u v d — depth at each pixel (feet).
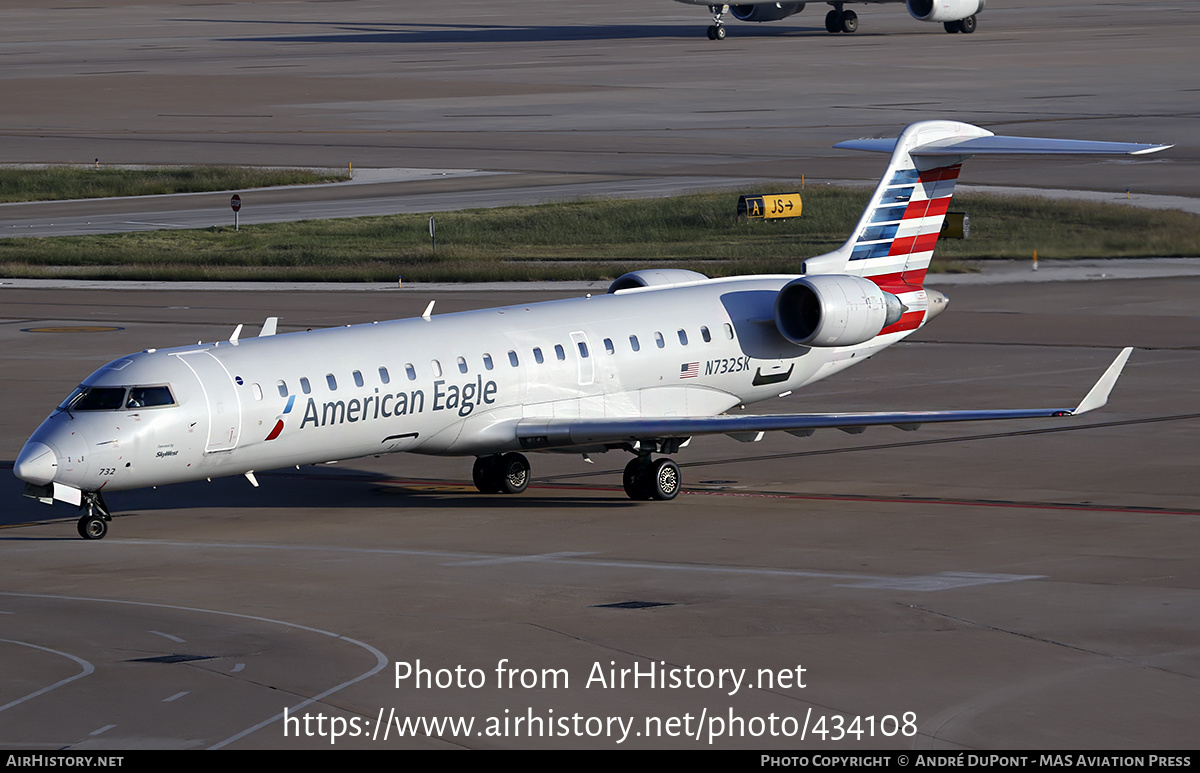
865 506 219.82
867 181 629.92
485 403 221.46
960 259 478.18
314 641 148.05
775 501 224.94
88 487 194.90
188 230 567.59
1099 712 125.90
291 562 185.47
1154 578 172.65
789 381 256.32
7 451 262.67
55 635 151.23
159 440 196.03
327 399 207.41
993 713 125.80
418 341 219.00
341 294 448.65
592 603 162.40
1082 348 349.41
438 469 256.11
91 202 654.12
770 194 571.28
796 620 154.40
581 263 489.26
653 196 607.78
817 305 239.91
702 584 171.32
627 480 228.22
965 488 231.30
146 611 160.56
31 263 506.48
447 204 610.24
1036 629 150.51
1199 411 285.23
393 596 166.30
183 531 207.21
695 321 244.42
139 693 131.95
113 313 417.49
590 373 231.50
